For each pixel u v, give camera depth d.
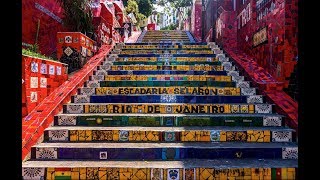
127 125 5.20
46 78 5.62
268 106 5.52
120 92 6.26
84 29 8.26
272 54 6.36
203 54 8.58
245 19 8.33
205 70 7.41
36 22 7.48
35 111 5.11
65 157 4.38
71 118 5.19
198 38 16.19
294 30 5.69
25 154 4.25
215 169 3.93
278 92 5.90
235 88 6.18
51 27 8.30
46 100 5.50
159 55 8.61
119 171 3.96
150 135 4.78
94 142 4.72
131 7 23.53
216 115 5.28
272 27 6.34
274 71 6.27
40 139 4.67
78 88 6.25
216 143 4.67
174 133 4.77
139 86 6.65
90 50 8.21
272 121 5.14
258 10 7.32
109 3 14.27
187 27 24.28
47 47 8.04
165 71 7.32
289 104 5.42
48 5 8.20
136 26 23.17
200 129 4.91
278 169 3.94
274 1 6.22
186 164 4.10
